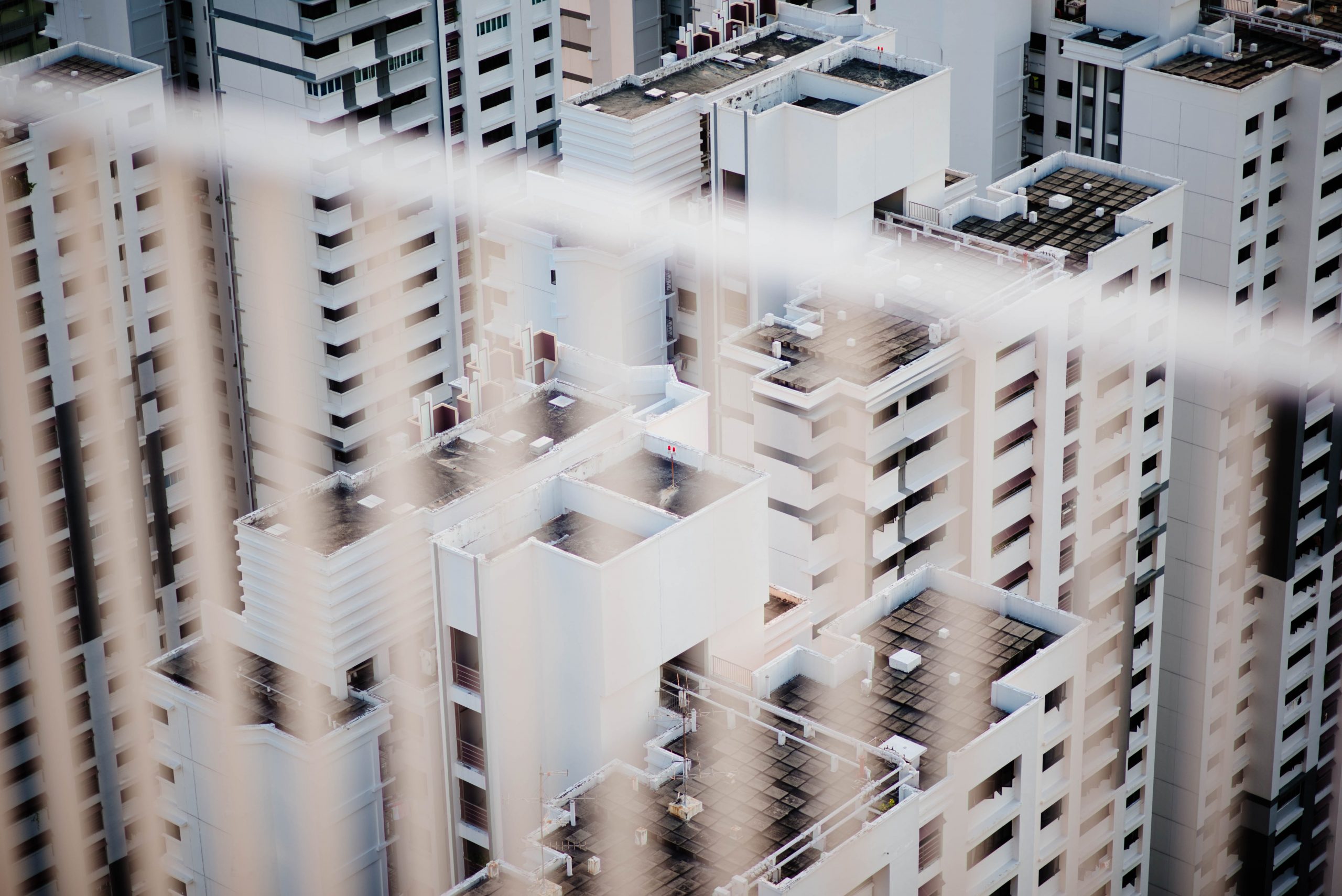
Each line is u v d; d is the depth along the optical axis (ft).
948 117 641.40
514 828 531.50
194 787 560.20
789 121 621.31
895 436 583.58
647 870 476.95
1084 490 624.59
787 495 588.50
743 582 531.50
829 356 586.45
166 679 552.00
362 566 529.45
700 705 520.42
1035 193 638.94
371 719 536.42
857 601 596.29
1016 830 523.29
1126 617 651.66
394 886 559.38
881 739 507.30
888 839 484.33
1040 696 513.45
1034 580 625.00
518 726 523.29
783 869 474.08
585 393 577.84
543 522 527.40
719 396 597.93
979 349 585.22
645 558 504.02
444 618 517.55
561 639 511.81
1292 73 649.20
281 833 549.54
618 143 651.66
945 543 609.42
